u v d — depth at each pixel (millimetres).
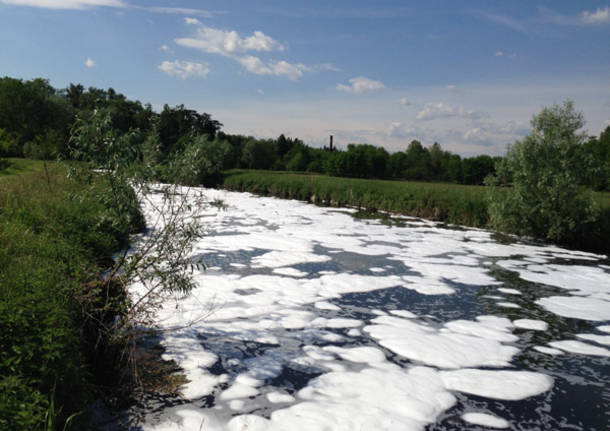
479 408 4340
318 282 8930
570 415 4273
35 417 2521
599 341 6258
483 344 6039
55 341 3229
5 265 4531
